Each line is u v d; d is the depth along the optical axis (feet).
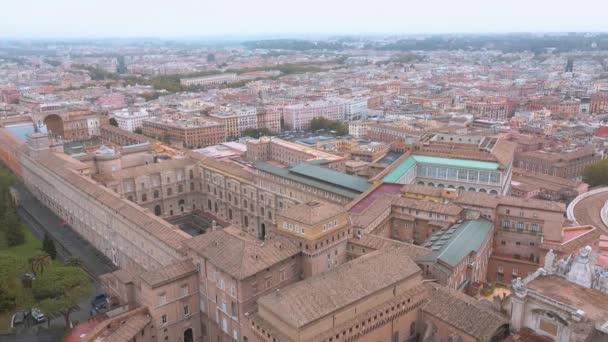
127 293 512.22
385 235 601.21
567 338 357.61
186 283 484.33
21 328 520.83
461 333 401.70
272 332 381.19
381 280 419.95
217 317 476.54
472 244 522.47
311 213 498.28
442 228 577.02
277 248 475.72
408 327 437.58
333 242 514.27
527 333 381.19
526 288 382.42
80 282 526.16
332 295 391.86
